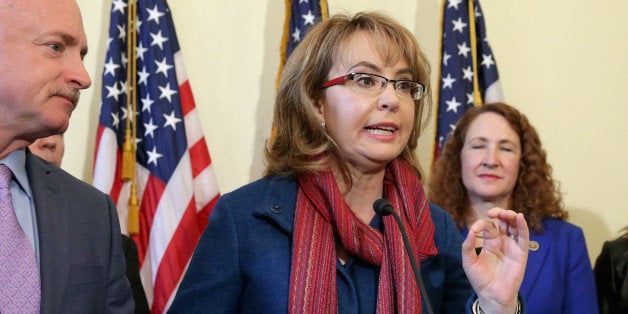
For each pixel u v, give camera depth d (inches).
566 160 155.3
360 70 66.7
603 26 156.9
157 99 132.0
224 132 145.1
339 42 67.7
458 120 136.3
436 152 142.4
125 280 63.5
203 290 63.7
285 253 65.2
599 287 121.6
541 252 111.3
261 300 63.1
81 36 59.6
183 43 144.5
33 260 55.1
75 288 57.2
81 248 59.3
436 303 67.5
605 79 158.1
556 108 156.3
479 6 149.3
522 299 61.8
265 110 146.6
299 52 70.0
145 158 131.6
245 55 147.3
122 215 127.3
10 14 54.7
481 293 61.1
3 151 58.2
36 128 57.4
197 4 146.1
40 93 55.9
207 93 145.0
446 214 75.7
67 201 60.9
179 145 131.2
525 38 157.0
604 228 154.5
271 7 148.7
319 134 68.3
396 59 67.1
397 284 63.9
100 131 126.8
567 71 157.3
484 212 118.8
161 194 128.6
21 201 58.7
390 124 66.0
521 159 118.2
